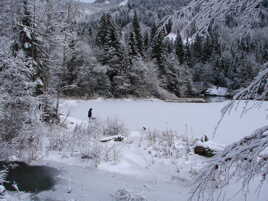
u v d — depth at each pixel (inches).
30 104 316.8
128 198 200.4
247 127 615.2
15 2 373.1
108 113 869.8
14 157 303.6
